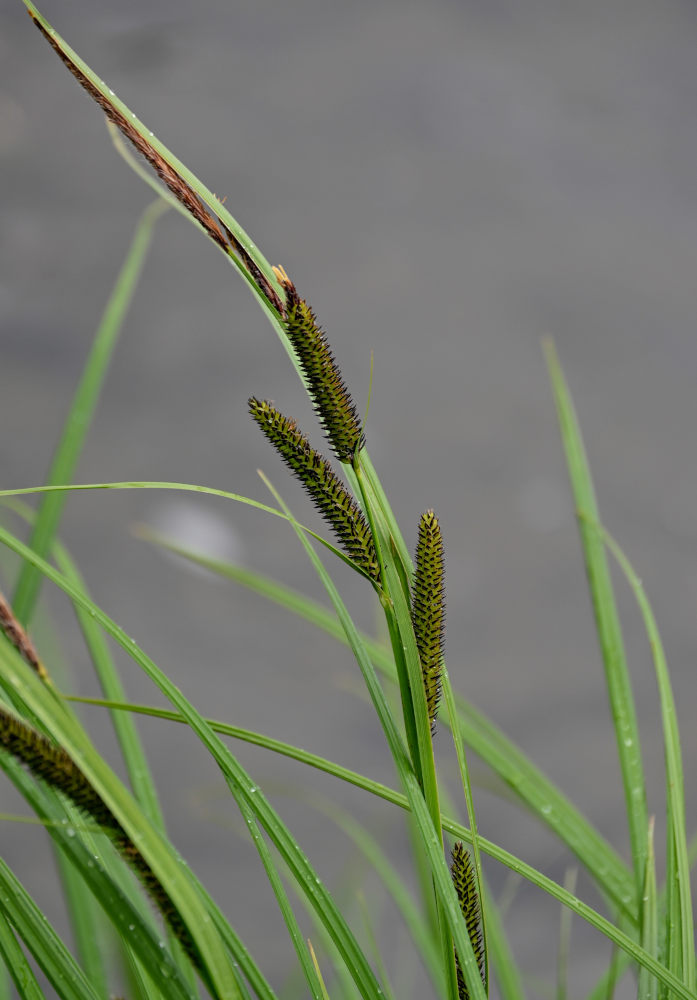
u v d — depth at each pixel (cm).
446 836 140
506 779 133
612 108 810
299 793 310
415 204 702
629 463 525
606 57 868
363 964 116
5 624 108
